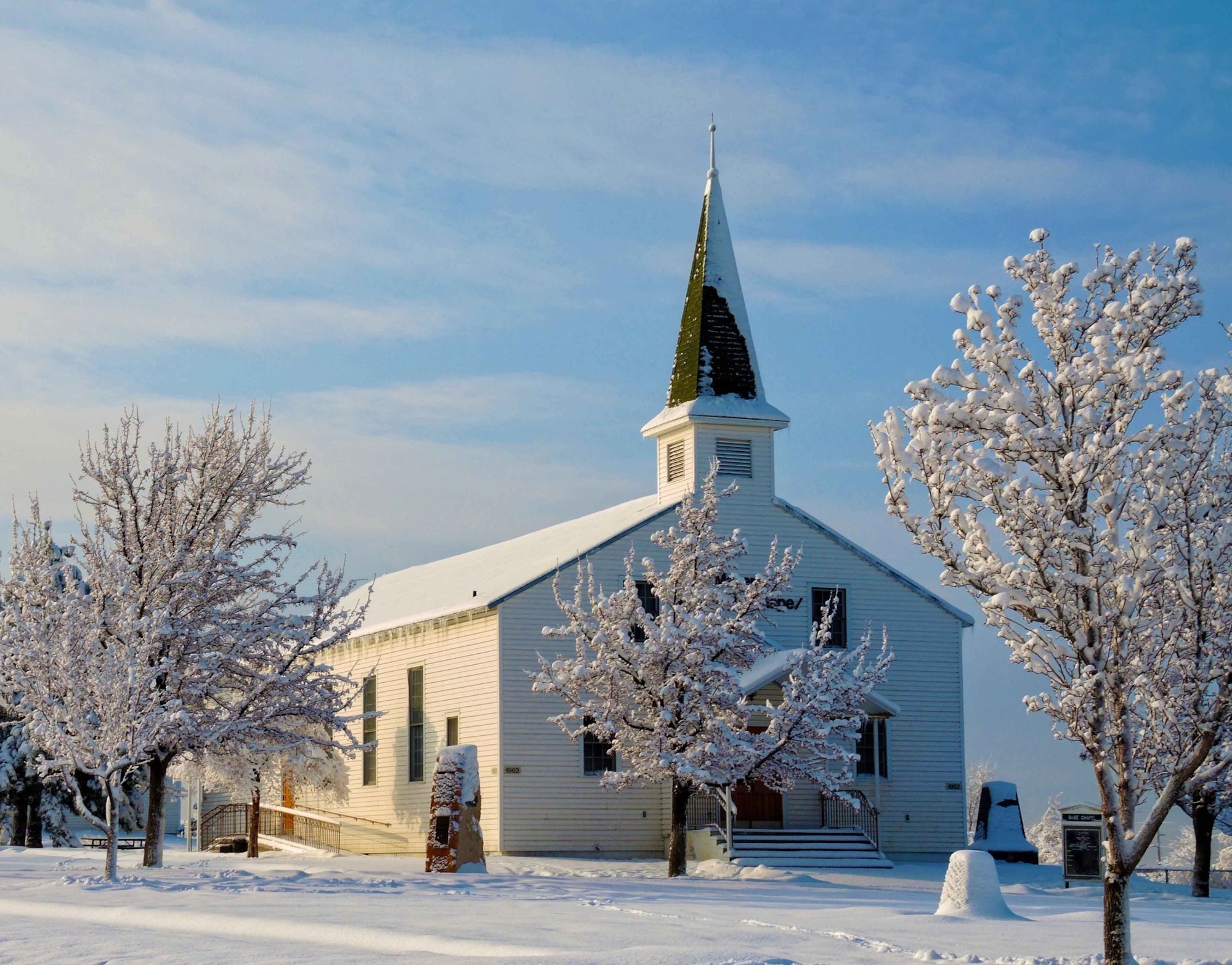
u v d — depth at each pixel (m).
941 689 42.69
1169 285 14.75
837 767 40.66
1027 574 14.50
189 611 29.91
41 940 17.14
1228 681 14.32
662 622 33.03
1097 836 32.53
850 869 36.34
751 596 33.56
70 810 52.41
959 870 21.50
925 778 42.00
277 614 31.00
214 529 31.20
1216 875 38.25
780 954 15.20
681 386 42.53
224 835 48.38
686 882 29.06
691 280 43.56
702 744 31.50
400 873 30.78
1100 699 14.41
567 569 39.22
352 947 16.30
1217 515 14.78
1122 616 14.42
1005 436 14.90
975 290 15.31
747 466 41.97
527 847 37.78
